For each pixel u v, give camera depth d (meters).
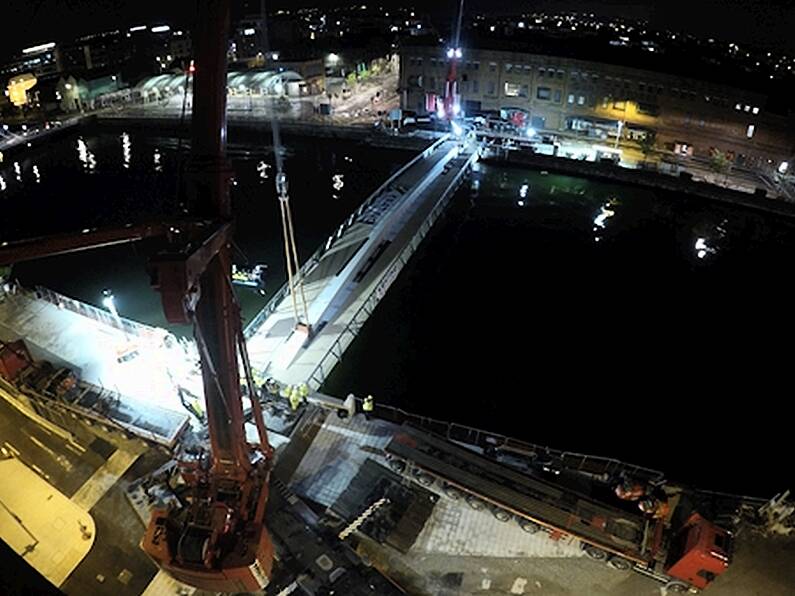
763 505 25.19
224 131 15.59
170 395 31.55
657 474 26.80
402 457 26.50
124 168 74.00
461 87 81.38
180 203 16.22
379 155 75.81
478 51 78.31
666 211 58.78
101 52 109.50
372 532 24.62
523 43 80.75
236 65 107.31
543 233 54.38
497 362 37.84
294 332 37.00
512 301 44.22
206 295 16.70
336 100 95.62
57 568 24.06
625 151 72.19
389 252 46.62
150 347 34.88
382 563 23.86
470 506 25.81
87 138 85.12
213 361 18.08
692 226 55.88
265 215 59.31
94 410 29.69
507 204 60.16
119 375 32.91
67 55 105.94
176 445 28.36
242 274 45.88
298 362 34.94
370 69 110.69
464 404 34.38
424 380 36.09
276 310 40.03
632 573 23.34
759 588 22.55
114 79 100.19
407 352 38.38
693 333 40.78
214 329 17.34
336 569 22.61
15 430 30.28
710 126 67.62
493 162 69.12
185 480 22.34
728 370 37.34
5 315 38.00
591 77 73.06
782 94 65.31
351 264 45.19
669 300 44.53
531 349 39.09
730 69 74.50
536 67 75.94
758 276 47.88
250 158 75.94
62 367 33.41
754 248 52.09
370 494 26.16
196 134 15.23
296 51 109.00
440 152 69.00
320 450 28.69
